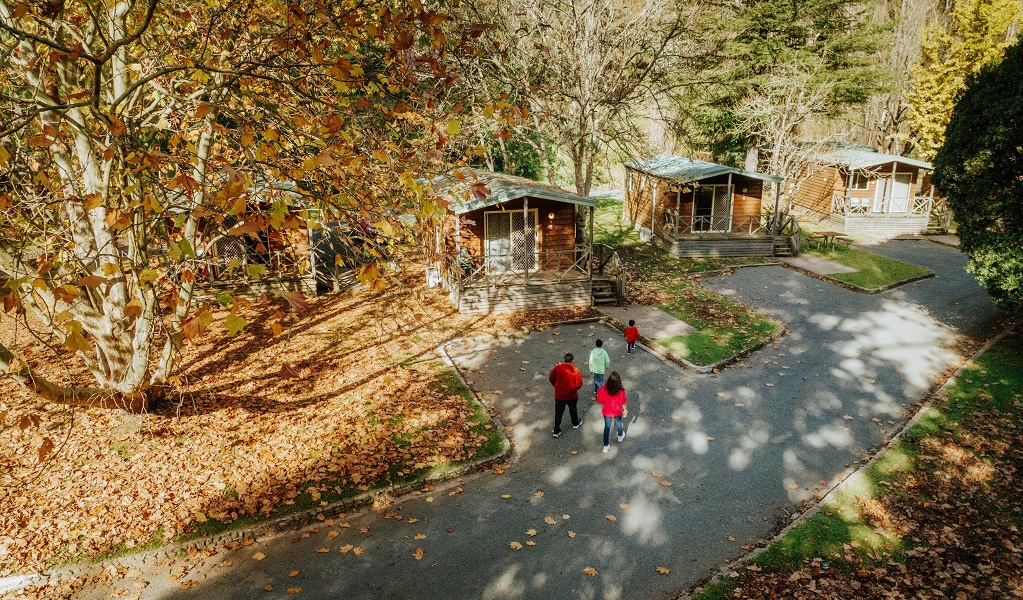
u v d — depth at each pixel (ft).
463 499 34.01
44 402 41.19
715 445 40.19
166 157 22.15
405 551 29.58
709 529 31.86
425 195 26.53
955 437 41.16
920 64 125.39
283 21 28.63
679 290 75.61
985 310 67.97
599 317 64.64
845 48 106.01
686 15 79.66
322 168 23.35
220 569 27.84
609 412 38.70
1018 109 48.16
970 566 29.07
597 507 33.53
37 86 26.45
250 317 62.23
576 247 72.74
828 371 52.19
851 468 37.73
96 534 28.89
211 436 37.93
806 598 26.94
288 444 37.70
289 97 31.01
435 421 41.57
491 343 57.31
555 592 27.25
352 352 53.78
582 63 70.74
